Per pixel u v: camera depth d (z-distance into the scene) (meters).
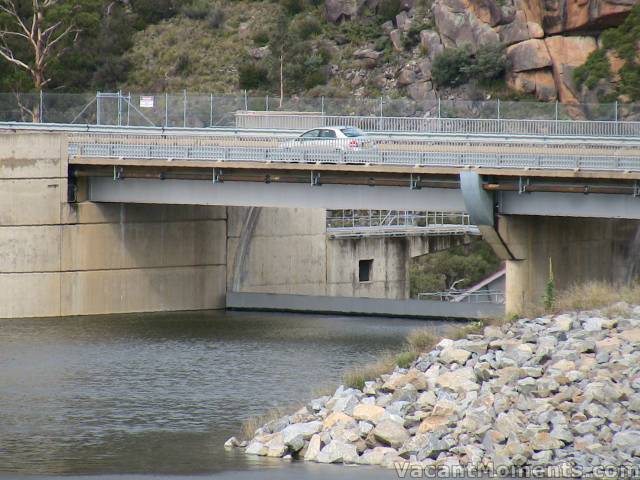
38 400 68.75
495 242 92.25
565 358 52.16
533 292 93.94
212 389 71.69
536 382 49.91
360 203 95.31
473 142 97.00
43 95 123.38
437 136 109.19
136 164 101.12
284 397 68.81
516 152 89.50
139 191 103.69
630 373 50.56
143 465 52.84
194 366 79.94
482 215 90.38
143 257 109.06
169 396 69.75
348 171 94.12
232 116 124.75
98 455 55.09
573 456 46.41
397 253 130.12
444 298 143.50
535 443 46.97
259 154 96.81
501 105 115.75
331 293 124.81
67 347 88.06
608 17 149.50
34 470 52.34
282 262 119.75
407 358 56.50
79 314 105.88
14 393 70.88
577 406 48.53
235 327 99.75
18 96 123.88
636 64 146.88
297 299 111.25
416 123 112.81
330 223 139.62
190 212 111.88
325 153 94.88
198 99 125.69
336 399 53.62
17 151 102.62
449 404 49.31
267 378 75.19
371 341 90.94
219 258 114.19
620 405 48.44
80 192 105.44
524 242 92.94
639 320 56.31
